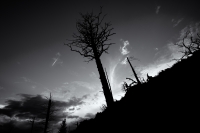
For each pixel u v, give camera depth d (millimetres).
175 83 4012
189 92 3113
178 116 2572
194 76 3742
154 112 3148
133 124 3158
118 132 3225
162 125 2559
